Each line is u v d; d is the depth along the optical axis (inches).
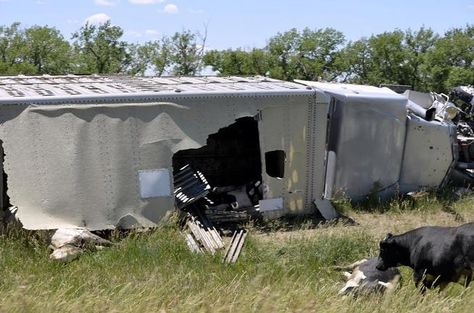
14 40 1379.2
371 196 551.2
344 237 433.4
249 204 522.3
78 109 452.1
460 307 283.1
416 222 513.7
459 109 648.4
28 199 438.6
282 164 518.0
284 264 390.9
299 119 508.1
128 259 394.6
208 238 447.2
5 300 273.9
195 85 526.0
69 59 1385.3
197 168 619.5
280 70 1341.0
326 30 1382.9
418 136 572.4
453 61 1387.8
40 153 444.1
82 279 347.9
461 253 316.2
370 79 1363.2
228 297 281.9
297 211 514.9
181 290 311.9
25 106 444.1
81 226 446.9
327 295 295.0
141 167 463.2
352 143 542.3
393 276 343.6
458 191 594.6
